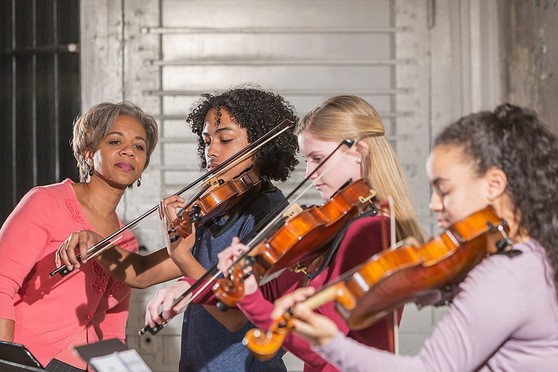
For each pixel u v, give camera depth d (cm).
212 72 524
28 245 303
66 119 527
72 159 524
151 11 525
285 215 255
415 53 520
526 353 196
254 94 315
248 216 295
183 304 262
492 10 511
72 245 297
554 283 196
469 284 194
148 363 507
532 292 192
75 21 527
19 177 532
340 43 521
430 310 504
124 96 525
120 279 314
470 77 516
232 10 522
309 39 521
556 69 454
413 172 518
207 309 280
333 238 241
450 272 196
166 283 508
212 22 523
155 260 319
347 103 254
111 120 321
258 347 185
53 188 318
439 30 519
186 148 524
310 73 521
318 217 234
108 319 330
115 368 201
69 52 527
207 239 301
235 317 280
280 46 521
